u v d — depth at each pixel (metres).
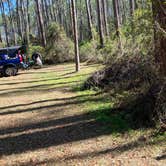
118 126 9.25
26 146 8.51
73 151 7.82
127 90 12.67
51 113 11.73
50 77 22.09
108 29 41.66
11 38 75.06
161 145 7.61
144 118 9.09
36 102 13.90
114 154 7.40
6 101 14.72
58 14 77.19
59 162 7.27
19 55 26.53
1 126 10.58
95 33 38.09
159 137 8.05
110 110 10.94
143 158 7.04
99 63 26.42
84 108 11.88
